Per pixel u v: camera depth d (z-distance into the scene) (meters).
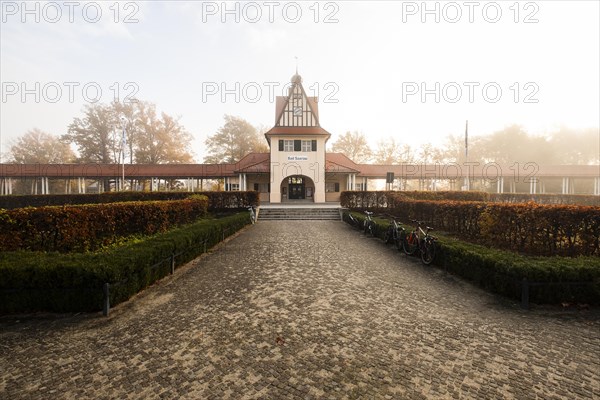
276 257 8.87
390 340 3.86
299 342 3.81
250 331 4.12
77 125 50.41
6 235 6.48
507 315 4.65
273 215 21.77
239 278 6.69
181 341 3.84
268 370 3.21
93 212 8.24
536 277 5.00
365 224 14.12
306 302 5.20
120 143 51.12
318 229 15.70
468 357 3.46
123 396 2.79
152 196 24.58
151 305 5.08
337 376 3.11
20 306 4.64
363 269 7.49
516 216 8.07
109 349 3.64
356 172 33.97
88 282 4.70
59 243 7.33
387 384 2.97
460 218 11.03
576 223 6.72
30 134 57.75
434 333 4.05
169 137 52.56
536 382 2.99
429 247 7.89
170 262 7.02
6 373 3.15
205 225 10.56
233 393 2.84
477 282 6.14
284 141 32.16
